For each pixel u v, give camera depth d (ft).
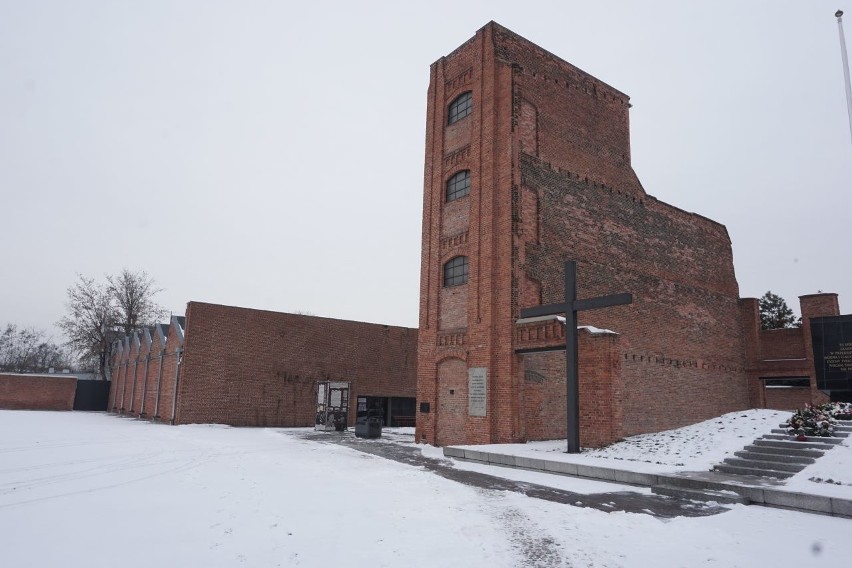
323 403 115.44
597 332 59.88
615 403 57.72
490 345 69.87
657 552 24.02
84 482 40.50
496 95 76.74
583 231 80.43
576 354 57.21
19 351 334.44
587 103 86.84
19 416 129.08
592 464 46.14
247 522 28.58
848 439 43.52
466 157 79.56
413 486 40.68
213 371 107.34
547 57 83.10
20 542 24.53
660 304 90.48
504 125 74.90
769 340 108.37
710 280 103.86
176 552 23.36
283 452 62.13
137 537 25.62
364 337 128.36
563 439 71.41
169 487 38.73
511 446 61.98
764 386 108.78
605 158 87.45
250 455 58.59
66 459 53.52
